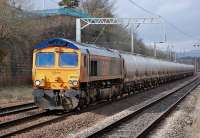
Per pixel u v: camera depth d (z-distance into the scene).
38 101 21.64
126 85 34.25
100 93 25.50
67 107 21.23
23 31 44.78
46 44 21.84
